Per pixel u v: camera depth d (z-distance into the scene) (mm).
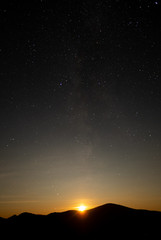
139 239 24656
